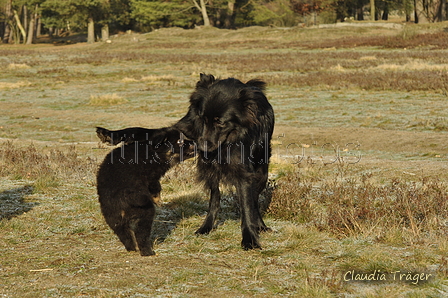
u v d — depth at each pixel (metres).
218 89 5.67
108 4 83.06
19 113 21.55
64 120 19.64
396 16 107.25
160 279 4.59
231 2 83.50
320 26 73.00
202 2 84.19
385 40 54.31
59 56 56.44
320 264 5.02
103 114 20.52
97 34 92.56
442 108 18.50
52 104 23.77
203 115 5.61
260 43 64.81
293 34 69.19
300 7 84.38
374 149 13.08
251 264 4.99
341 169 10.28
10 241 5.80
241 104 5.62
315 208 7.34
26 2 84.50
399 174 9.56
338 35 66.12
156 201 5.96
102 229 6.36
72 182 9.15
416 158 11.55
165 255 5.32
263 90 6.69
